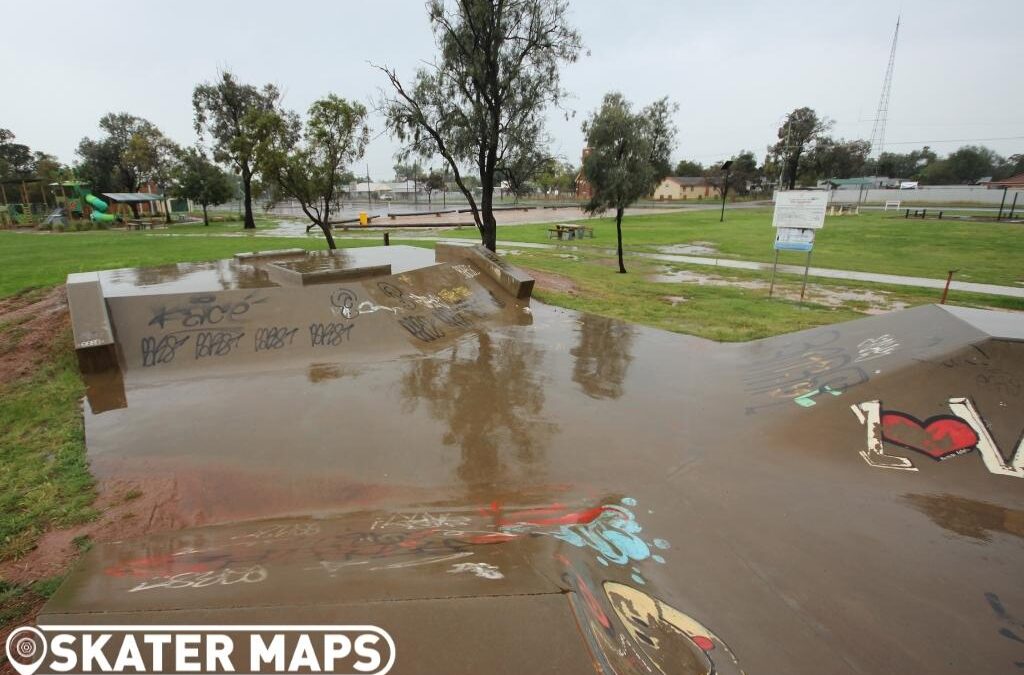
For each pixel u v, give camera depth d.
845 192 76.75
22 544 4.66
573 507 5.43
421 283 13.12
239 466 6.16
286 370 9.27
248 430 7.05
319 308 10.84
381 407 7.84
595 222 45.78
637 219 49.22
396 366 9.56
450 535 4.59
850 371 7.78
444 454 6.57
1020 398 6.41
